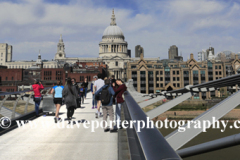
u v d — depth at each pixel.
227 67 125.88
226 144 5.00
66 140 8.50
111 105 9.70
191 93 13.76
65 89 11.48
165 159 1.70
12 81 145.25
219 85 12.92
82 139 8.61
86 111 16.02
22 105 15.64
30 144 8.02
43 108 14.23
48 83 142.75
